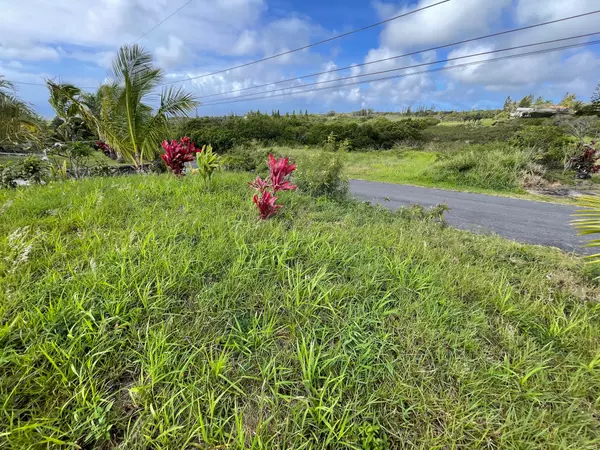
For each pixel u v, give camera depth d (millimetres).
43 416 1083
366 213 4406
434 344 1623
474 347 1616
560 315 1957
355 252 2678
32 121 8242
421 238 3277
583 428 1247
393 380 1375
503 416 1266
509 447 1127
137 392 1184
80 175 6824
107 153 10805
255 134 22562
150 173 7055
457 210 6102
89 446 1055
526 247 3518
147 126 7023
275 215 3629
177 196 3943
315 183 5469
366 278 2172
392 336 1661
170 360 1342
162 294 1755
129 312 1562
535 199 7480
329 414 1184
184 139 5629
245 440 1094
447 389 1364
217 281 2043
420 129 24141
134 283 1773
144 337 1479
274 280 2092
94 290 1707
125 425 1116
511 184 8820
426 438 1142
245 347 1458
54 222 2756
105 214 3045
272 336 1578
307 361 1390
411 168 12492
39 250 2164
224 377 1279
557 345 1718
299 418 1174
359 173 12070
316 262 2373
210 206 3613
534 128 11891
